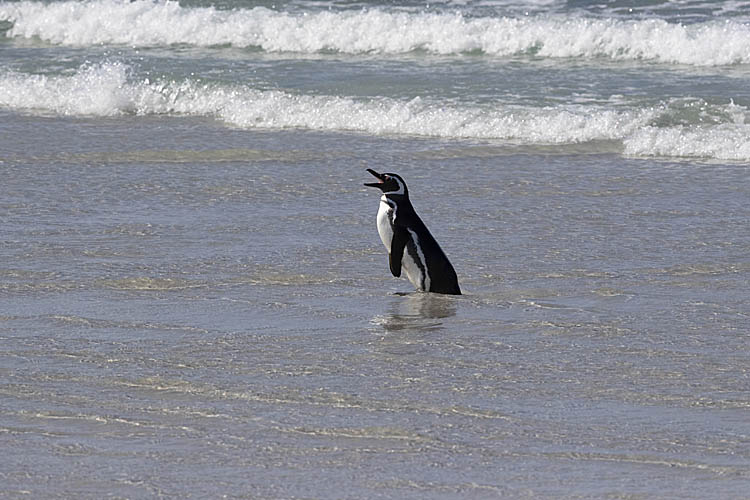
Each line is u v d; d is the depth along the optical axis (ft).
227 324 89.10
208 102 185.98
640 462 62.64
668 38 206.28
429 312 92.32
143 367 79.05
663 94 179.11
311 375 77.41
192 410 70.90
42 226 119.03
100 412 70.59
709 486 59.26
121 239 114.21
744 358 80.28
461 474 61.26
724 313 91.25
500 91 184.55
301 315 91.56
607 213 123.95
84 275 102.47
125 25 234.38
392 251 96.84
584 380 76.23
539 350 82.69
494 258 107.96
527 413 70.18
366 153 155.22
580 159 151.43
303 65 208.13
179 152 156.25
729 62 200.75
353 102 178.50
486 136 164.76
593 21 215.51
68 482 60.44
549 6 236.63
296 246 111.96
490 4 240.94
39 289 98.63
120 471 61.82
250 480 60.64
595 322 89.35
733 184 136.56
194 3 250.78
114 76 193.67
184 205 128.26
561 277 101.91
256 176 142.41
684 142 155.63
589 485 59.67
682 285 99.35
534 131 164.25
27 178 140.97
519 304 94.38
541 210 125.39
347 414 70.18
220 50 223.71
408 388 74.84
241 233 116.67
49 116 181.98
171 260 107.04
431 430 67.51
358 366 79.25
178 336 85.92
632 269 103.96
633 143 156.25
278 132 169.58
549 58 209.56
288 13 239.09
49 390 74.49
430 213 124.77
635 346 83.35
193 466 62.44
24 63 213.87
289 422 68.90
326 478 60.85
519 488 59.41
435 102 177.88
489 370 78.38
